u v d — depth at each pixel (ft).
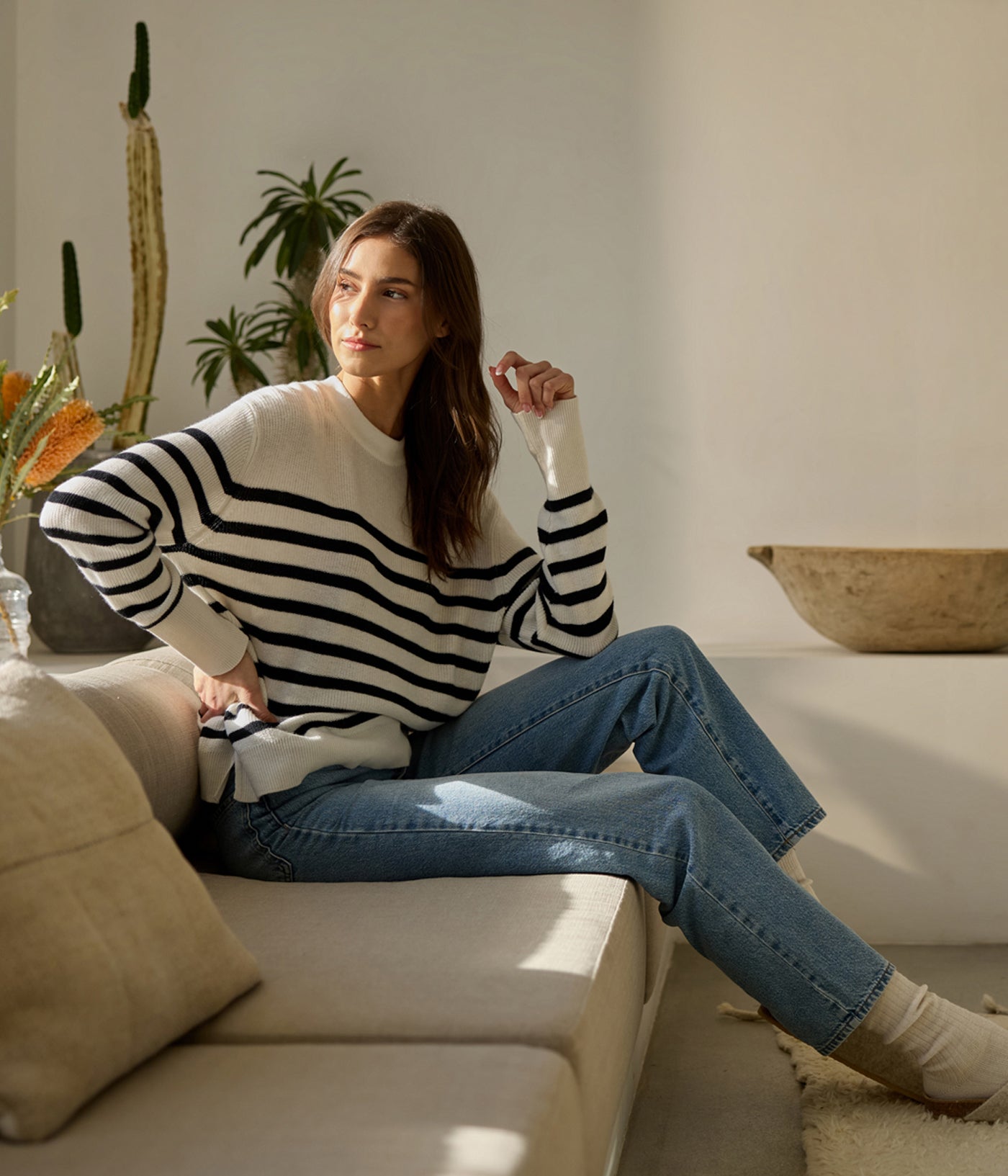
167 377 10.60
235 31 10.54
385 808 4.91
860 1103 5.24
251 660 5.19
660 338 10.27
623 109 10.28
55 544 8.74
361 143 10.48
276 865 5.03
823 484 10.13
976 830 8.18
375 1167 2.48
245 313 10.52
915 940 8.21
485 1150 2.55
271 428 5.20
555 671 5.92
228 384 10.56
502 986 3.55
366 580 5.41
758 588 10.19
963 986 7.21
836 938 4.72
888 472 10.05
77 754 3.36
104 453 8.48
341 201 9.90
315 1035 3.32
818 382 10.12
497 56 10.39
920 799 8.22
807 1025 4.72
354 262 5.49
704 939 4.66
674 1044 6.47
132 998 3.00
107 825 3.30
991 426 9.92
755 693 8.37
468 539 5.84
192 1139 2.64
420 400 5.77
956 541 9.98
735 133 10.18
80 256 10.59
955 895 8.20
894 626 8.55
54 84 10.57
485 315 10.41
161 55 10.57
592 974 3.67
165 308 9.96
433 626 5.80
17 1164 2.56
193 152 10.57
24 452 6.30
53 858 3.05
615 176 10.30
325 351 9.86
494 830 4.76
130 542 4.77
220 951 3.43
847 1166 4.64
